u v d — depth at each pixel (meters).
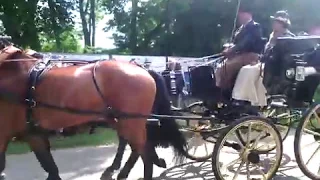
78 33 34.78
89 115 4.69
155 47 30.91
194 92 5.93
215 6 27.56
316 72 5.71
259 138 5.48
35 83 4.58
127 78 4.76
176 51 30.02
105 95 4.74
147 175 4.90
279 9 24.33
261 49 5.89
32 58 4.83
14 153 7.16
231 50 5.74
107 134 8.67
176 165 6.38
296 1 24.83
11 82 4.54
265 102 5.59
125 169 5.37
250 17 5.96
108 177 5.61
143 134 4.86
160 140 5.13
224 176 5.43
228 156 6.71
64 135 4.99
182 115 5.53
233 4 27.02
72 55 9.34
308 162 6.02
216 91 5.81
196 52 29.11
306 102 5.83
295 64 5.54
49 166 4.74
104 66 4.79
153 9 30.70
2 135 4.54
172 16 29.19
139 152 4.87
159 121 4.99
